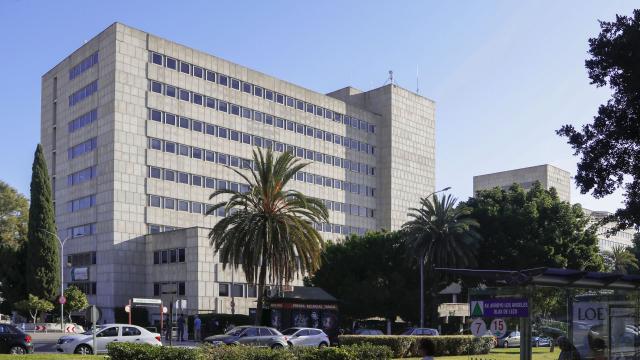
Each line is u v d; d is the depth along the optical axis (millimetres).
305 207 42469
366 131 100375
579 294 16797
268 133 84562
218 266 66000
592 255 65438
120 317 65875
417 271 66438
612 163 22188
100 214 70938
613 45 21000
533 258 63094
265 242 41688
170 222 73125
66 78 80500
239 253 41438
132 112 71125
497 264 66250
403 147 103375
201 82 77625
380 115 103125
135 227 70500
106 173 70438
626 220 22969
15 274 63906
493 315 15578
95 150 72875
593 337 16688
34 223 62219
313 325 45750
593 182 22453
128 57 71438
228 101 80250
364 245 68000
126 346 16844
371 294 63875
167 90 74312
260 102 84125
